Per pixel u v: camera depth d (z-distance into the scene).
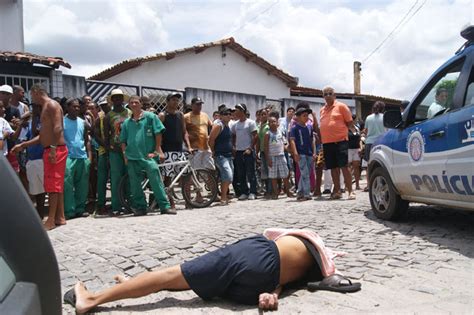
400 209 5.85
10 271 1.53
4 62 9.78
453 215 6.20
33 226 1.67
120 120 7.68
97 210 7.97
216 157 8.67
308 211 7.20
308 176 8.80
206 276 3.03
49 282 1.71
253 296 3.07
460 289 3.29
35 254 1.65
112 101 7.79
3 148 6.94
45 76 10.26
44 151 6.18
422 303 3.03
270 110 9.89
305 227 5.79
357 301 3.09
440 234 5.09
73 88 10.35
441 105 5.05
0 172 1.63
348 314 2.88
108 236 5.58
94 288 3.55
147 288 3.02
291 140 8.75
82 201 7.55
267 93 19.94
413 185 5.36
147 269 4.06
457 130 4.50
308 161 8.80
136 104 7.40
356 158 10.24
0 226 1.57
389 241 4.85
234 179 9.76
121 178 7.75
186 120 8.81
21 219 1.63
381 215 6.09
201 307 3.10
